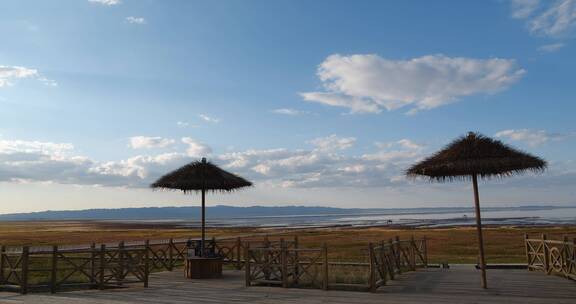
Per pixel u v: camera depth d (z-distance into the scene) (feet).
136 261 40.11
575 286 36.42
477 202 36.63
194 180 46.85
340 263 37.70
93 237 158.51
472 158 33.42
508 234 135.54
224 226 359.25
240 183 49.34
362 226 305.53
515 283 38.34
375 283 35.40
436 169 35.99
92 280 39.11
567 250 41.04
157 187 48.91
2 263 38.04
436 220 442.91
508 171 35.99
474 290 35.06
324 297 32.68
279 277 40.09
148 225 421.59
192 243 50.72
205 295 34.27
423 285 38.04
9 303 31.19
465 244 101.55
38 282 39.19
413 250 49.70
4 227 358.84
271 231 227.40
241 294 34.60
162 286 39.60
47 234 188.65
